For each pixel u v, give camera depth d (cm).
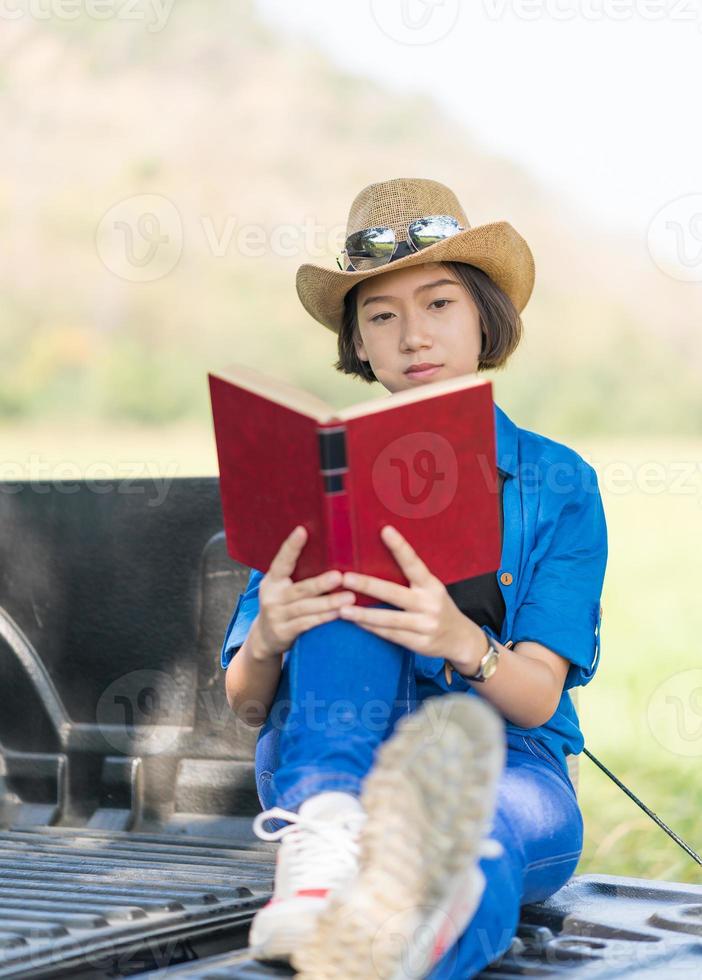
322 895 352
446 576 396
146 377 5462
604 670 1148
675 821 755
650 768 859
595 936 425
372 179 6178
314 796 366
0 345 5516
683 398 5378
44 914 408
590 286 5709
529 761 435
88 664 621
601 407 5334
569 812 427
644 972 377
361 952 317
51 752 619
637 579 1541
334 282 513
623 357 5488
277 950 349
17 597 632
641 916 439
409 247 501
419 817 315
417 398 374
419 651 390
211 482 614
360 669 386
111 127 6091
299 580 395
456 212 532
